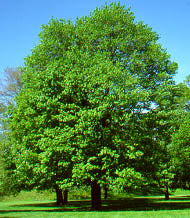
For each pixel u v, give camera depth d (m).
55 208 22.52
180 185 35.41
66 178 19.06
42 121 18.94
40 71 20.72
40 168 18.22
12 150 22.84
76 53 20.83
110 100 17.89
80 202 32.16
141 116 19.70
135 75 19.92
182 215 13.22
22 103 20.92
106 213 15.20
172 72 22.14
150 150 19.56
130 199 36.31
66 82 18.44
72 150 16.97
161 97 20.03
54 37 22.98
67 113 18.22
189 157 29.69
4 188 24.12
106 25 22.00
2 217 14.43
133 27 22.86
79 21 23.75
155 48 21.58
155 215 13.44
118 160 18.41
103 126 19.14
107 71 18.73
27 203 32.56
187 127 30.19
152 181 19.25
